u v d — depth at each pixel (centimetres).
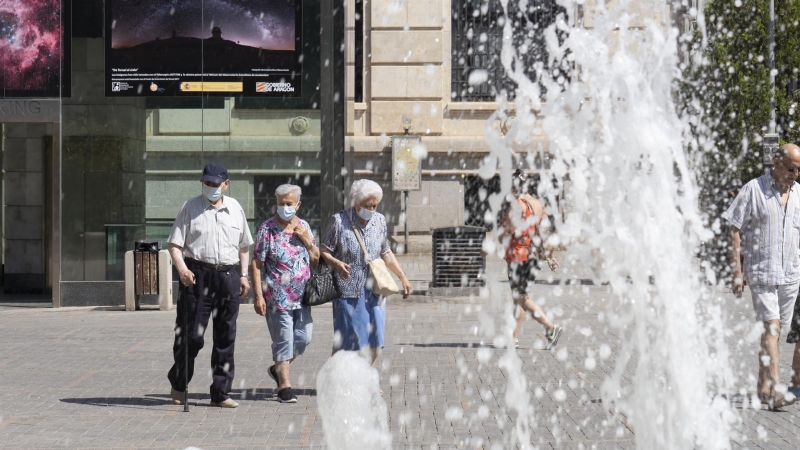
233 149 2016
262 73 2003
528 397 974
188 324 971
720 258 2134
